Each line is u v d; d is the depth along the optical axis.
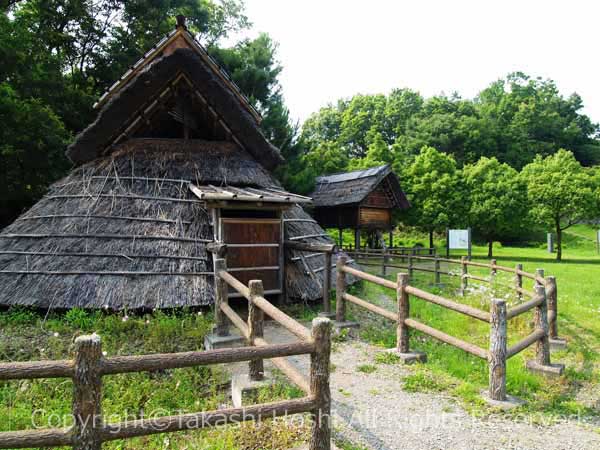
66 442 2.33
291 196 7.36
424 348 6.17
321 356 2.90
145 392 4.36
